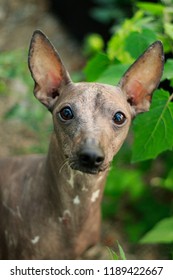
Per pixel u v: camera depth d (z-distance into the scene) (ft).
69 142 2.15
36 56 2.36
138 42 2.65
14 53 3.51
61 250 2.53
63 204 2.43
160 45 2.33
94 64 2.79
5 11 4.82
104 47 4.46
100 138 2.06
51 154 2.41
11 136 3.88
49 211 2.47
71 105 2.17
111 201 3.60
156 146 2.57
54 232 2.49
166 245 3.43
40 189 2.50
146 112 2.54
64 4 4.75
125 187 3.50
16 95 3.85
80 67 4.49
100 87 2.24
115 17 4.32
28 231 2.51
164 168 3.65
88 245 2.63
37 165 2.59
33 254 2.53
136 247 3.45
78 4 4.65
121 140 2.23
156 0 3.86
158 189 3.68
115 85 2.49
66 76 2.33
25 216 2.52
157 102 2.52
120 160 3.44
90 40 4.22
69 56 4.57
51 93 2.40
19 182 2.61
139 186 3.50
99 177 2.37
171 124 2.52
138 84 2.39
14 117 3.53
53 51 2.34
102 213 3.57
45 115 3.58
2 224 2.62
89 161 2.02
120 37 2.98
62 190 2.41
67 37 4.72
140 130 2.56
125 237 3.52
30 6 4.89
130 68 2.36
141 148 2.59
